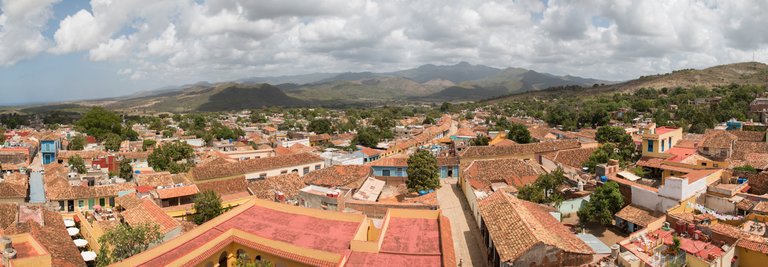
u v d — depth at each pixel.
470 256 52.44
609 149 90.50
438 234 43.25
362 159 113.12
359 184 82.19
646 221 52.91
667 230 47.41
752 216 48.56
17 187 69.56
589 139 122.81
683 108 193.88
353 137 187.75
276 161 94.69
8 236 38.81
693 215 50.25
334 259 37.50
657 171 76.06
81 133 176.38
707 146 79.44
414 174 83.25
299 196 66.12
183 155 116.94
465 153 104.06
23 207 57.34
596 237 51.41
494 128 190.38
